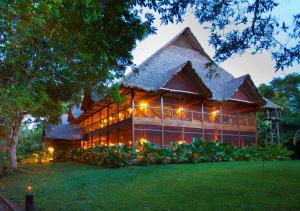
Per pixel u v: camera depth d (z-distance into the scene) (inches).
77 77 480.1
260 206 237.5
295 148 788.0
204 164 563.5
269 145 807.1
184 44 1125.1
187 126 863.1
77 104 686.5
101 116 1122.7
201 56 1131.3
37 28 309.7
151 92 802.8
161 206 253.9
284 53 227.3
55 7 261.0
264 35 233.9
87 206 270.7
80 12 221.9
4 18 278.8
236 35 246.4
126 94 820.6
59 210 263.7
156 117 816.3
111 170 532.7
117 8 216.4
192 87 864.9
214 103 983.6
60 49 355.3
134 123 768.9
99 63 426.0
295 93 1368.1
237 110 1074.1
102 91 546.9
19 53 335.0
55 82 523.8
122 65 296.8
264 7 220.5
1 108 357.7
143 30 236.1
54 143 1222.3
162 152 601.9
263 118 1149.1
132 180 396.5
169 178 390.3
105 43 247.6
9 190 412.8
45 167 764.0
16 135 674.8
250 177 376.5
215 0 243.3
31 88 411.2
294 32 221.9
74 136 1184.2
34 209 272.2
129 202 275.4
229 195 281.0
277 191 289.4
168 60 985.5
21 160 1159.6
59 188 380.2
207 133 956.0
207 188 315.9
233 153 671.8
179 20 237.1
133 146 633.6
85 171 560.1
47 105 652.7
